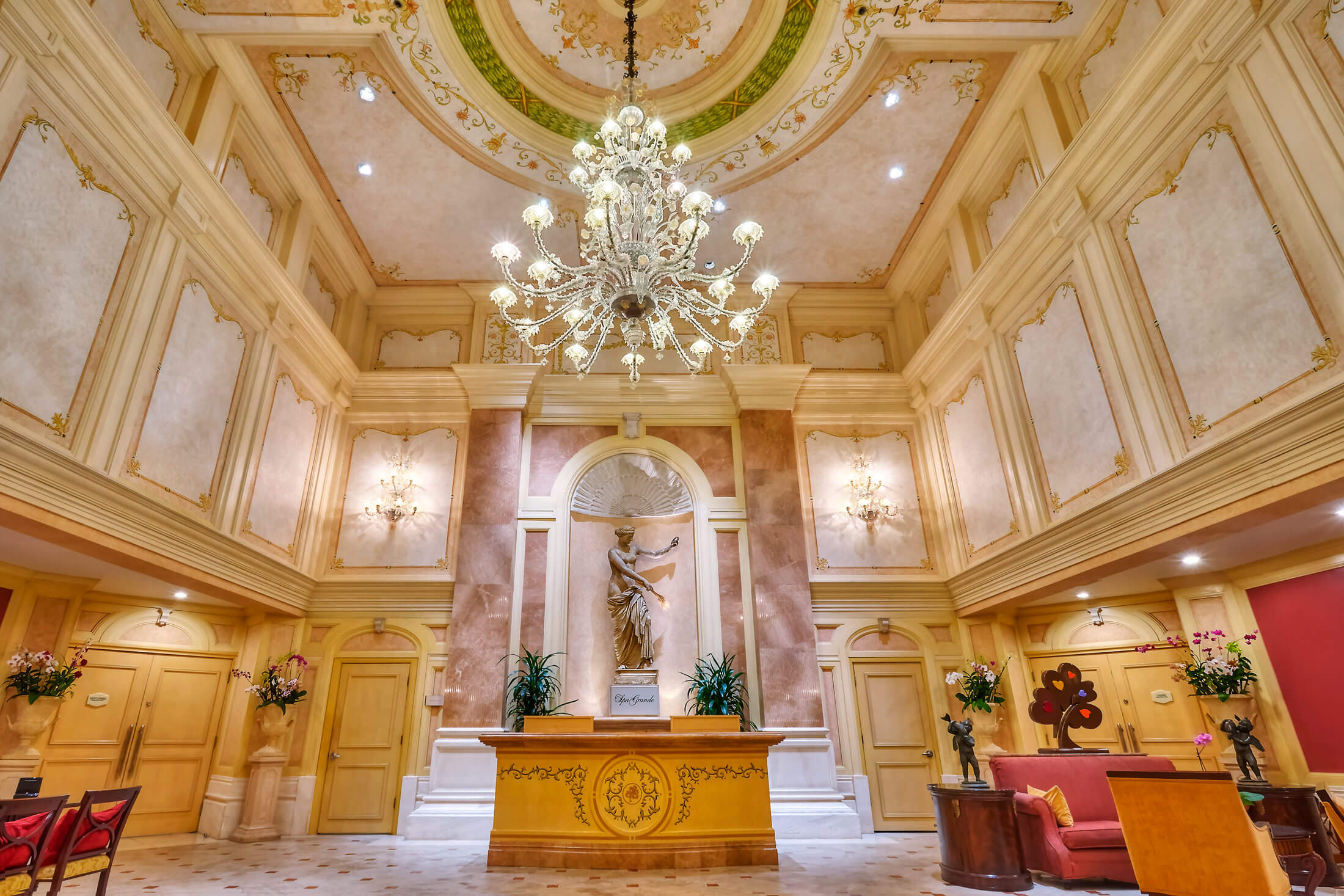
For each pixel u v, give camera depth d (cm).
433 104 741
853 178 859
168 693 799
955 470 888
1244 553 633
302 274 833
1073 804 566
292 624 862
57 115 485
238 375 711
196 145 634
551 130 806
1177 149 531
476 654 832
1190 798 387
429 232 933
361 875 560
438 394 975
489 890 499
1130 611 802
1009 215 788
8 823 368
